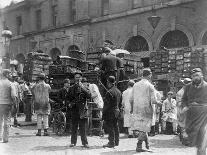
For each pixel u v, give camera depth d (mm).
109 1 24984
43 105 11383
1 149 8172
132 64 16828
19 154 7773
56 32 30031
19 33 35031
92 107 11758
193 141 7125
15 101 9625
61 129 11492
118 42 24391
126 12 23609
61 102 12336
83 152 8289
